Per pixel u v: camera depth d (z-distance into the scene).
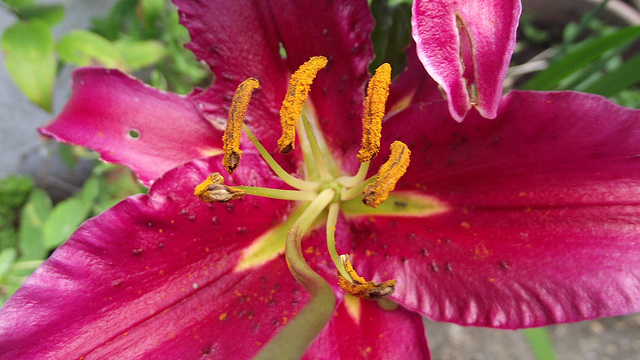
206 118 0.15
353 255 0.14
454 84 0.11
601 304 0.11
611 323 0.36
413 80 0.16
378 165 0.15
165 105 0.15
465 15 0.11
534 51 0.43
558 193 0.12
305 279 0.11
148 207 0.13
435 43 0.11
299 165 0.15
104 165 0.31
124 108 0.15
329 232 0.14
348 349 0.12
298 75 0.13
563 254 0.12
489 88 0.11
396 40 0.16
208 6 0.14
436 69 0.11
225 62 0.14
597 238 0.12
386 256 0.14
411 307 0.13
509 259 0.12
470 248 0.13
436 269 0.13
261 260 0.14
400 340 0.13
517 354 0.34
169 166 0.15
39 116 0.37
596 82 0.18
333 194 0.14
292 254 0.12
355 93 0.14
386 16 0.16
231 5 0.14
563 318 0.11
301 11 0.14
